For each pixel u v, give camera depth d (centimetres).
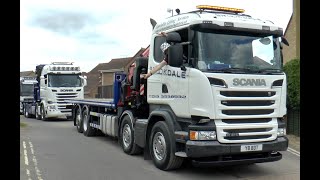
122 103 1124
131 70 1092
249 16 874
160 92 891
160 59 905
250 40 820
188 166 920
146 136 938
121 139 1116
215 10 874
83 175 838
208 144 754
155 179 804
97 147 1212
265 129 809
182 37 828
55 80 2262
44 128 1827
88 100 1477
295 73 1421
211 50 786
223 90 763
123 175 838
